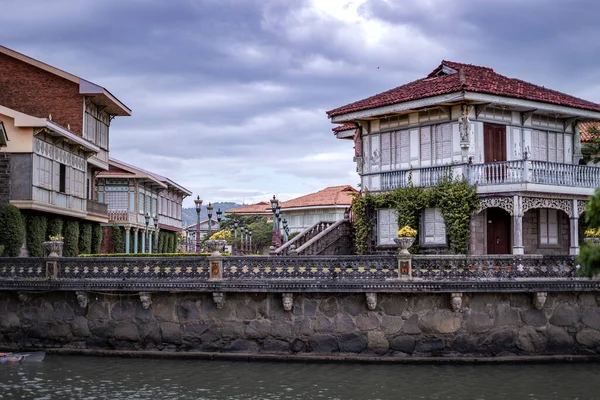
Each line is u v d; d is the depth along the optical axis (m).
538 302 25.67
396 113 36.84
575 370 25.00
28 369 25.02
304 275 25.72
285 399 21.59
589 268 13.44
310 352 25.89
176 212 87.69
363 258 25.56
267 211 93.19
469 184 34.03
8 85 50.41
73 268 26.98
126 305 26.86
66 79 50.31
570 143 38.56
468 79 34.59
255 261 26.03
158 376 24.11
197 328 26.41
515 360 25.53
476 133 34.75
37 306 27.44
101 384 23.16
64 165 47.56
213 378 23.84
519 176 32.19
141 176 66.56
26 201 41.88
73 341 27.12
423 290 25.19
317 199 79.88
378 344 25.61
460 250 33.88
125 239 66.62
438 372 24.58
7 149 41.97
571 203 33.88
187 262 26.31
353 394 22.12
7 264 27.36
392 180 37.53
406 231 25.80
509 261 25.67
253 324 26.17
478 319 25.69
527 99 34.88
